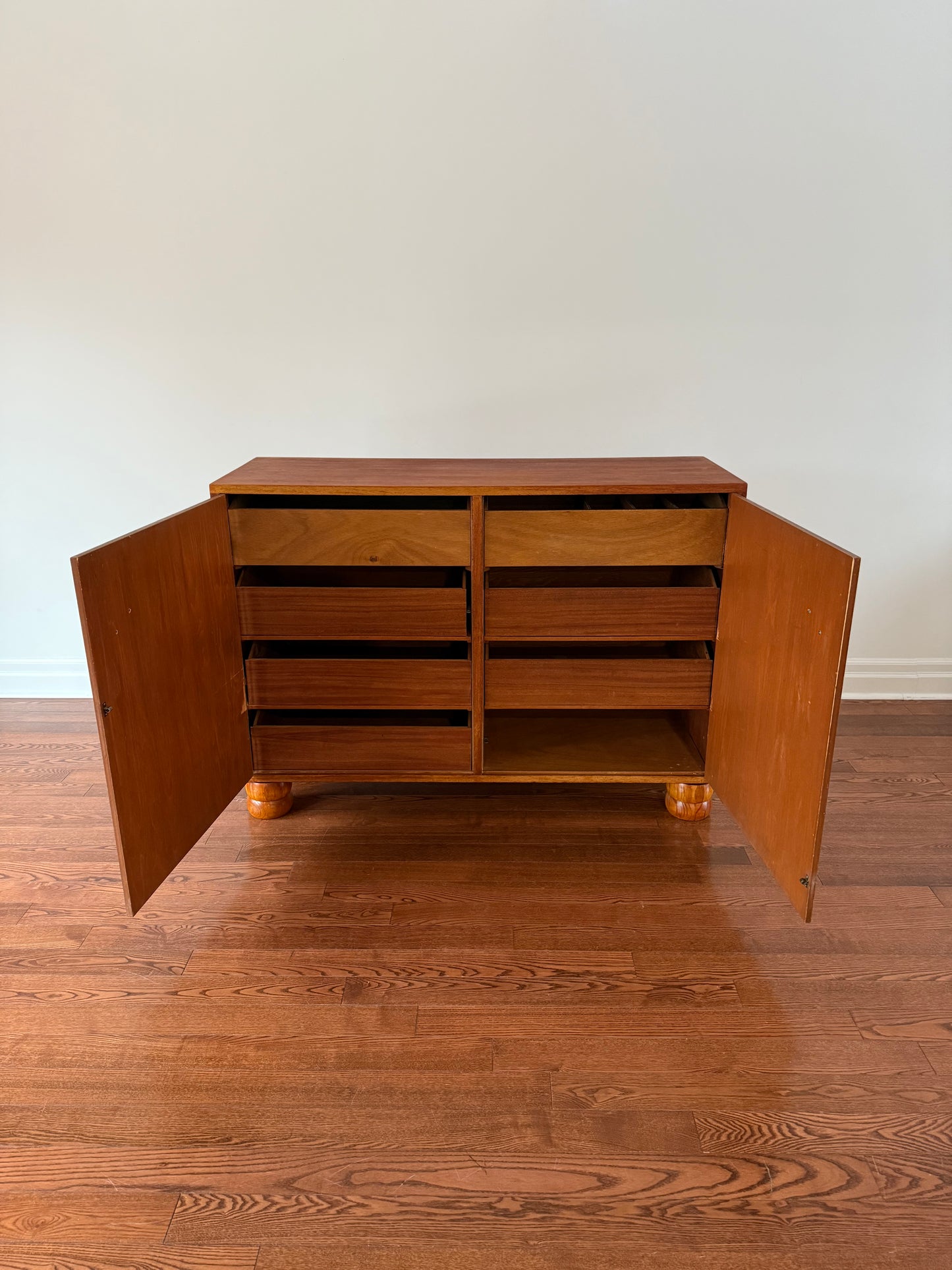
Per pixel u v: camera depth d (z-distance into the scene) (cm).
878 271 227
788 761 141
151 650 143
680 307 232
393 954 151
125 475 249
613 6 211
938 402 237
